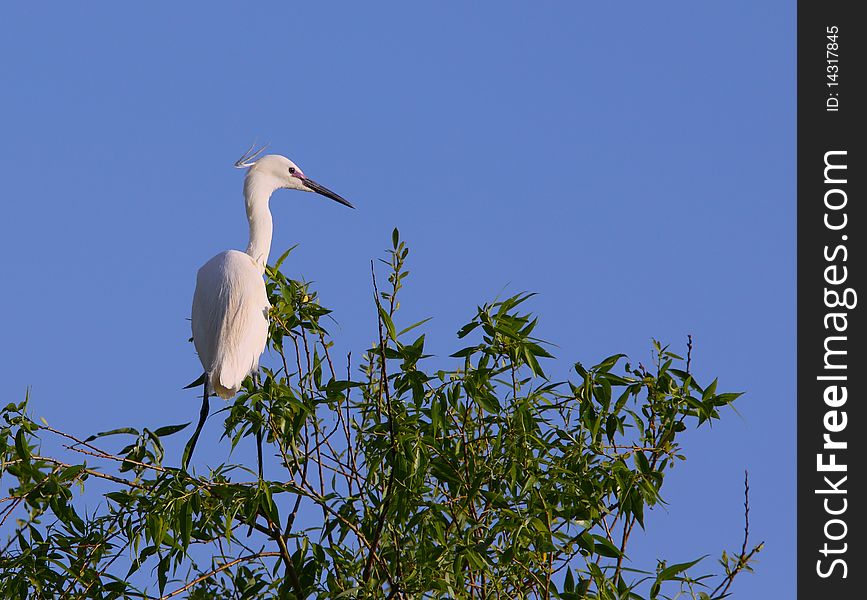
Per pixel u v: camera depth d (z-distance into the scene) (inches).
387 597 380.5
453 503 396.2
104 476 372.2
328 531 397.1
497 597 384.5
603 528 401.7
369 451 405.1
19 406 370.6
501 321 410.0
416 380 402.0
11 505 364.5
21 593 385.1
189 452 392.5
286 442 410.0
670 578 369.1
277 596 396.2
